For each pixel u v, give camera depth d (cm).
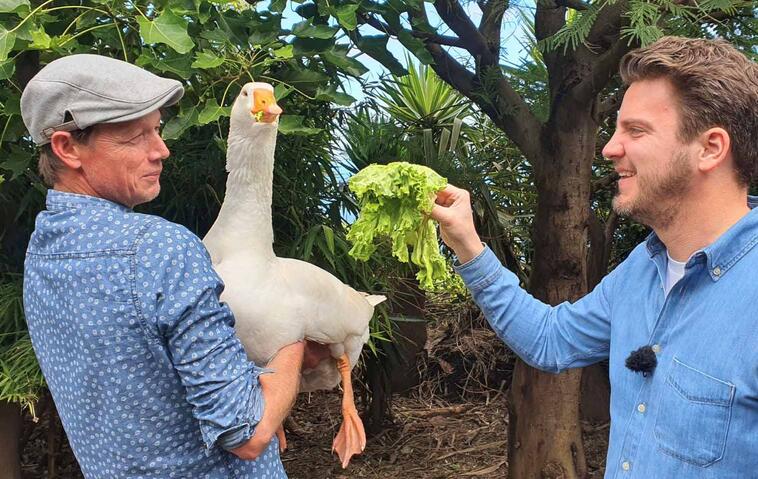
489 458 427
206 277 122
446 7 288
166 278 118
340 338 185
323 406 516
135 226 120
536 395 329
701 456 111
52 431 359
